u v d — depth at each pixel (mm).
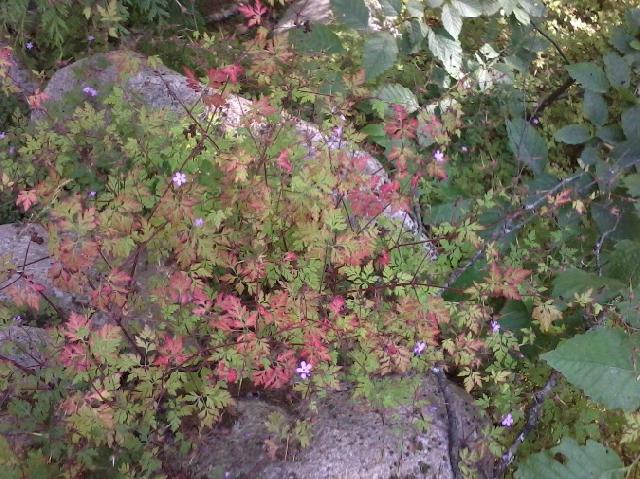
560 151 1188
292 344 708
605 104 1116
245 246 750
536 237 959
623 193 997
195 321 711
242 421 726
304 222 751
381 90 1049
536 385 812
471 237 782
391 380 750
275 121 828
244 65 1060
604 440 771
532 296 773
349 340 737
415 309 718
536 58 1259
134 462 669
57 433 641
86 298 786
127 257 754
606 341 592
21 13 1116
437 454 722
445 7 1046
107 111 942
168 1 1281
